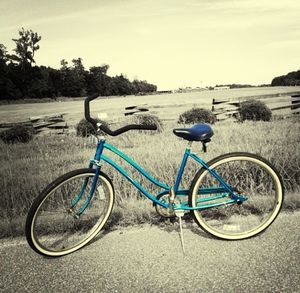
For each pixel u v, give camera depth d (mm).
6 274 2150
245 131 4723
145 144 4602
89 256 2309
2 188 3617
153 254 2275
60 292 1947
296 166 3658
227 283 1919
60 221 2703
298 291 1817
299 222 2586
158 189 3516
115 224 2764
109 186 2459
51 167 4133
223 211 2830
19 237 2648
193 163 3969
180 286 1923
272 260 2113
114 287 1958
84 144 4699
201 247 2328
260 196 3082
